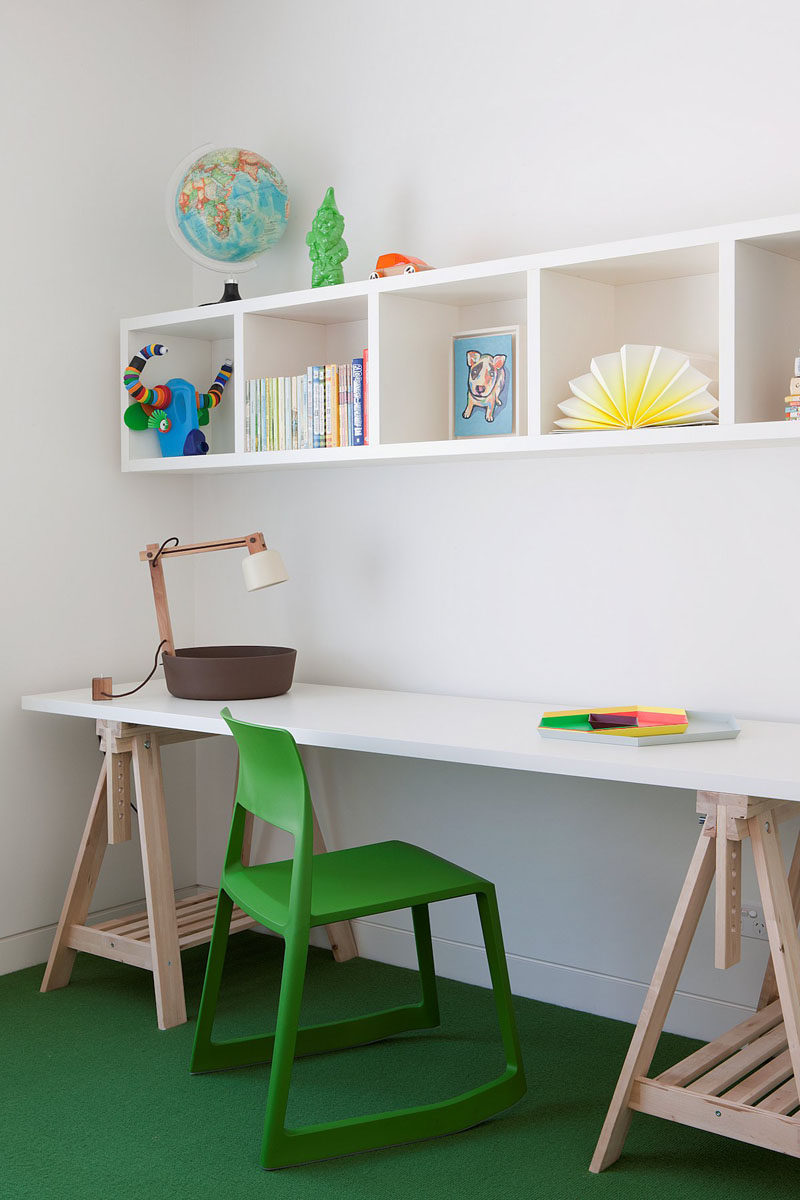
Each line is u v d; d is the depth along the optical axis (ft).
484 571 9.59
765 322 7.58
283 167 10.74
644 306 8.61
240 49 11.02
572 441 7.89
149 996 9.53
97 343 10.74
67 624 10.55
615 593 8.89
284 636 10.98
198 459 10.16
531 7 9.12
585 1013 9.13
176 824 11.55
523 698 9.42
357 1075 8.00
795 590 8.07
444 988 9.70
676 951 6.65
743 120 8.14
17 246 10.07
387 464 10.10
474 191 9.50
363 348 10.29
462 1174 6.77
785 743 7.19
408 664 10.11
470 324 9.46
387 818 10.28
